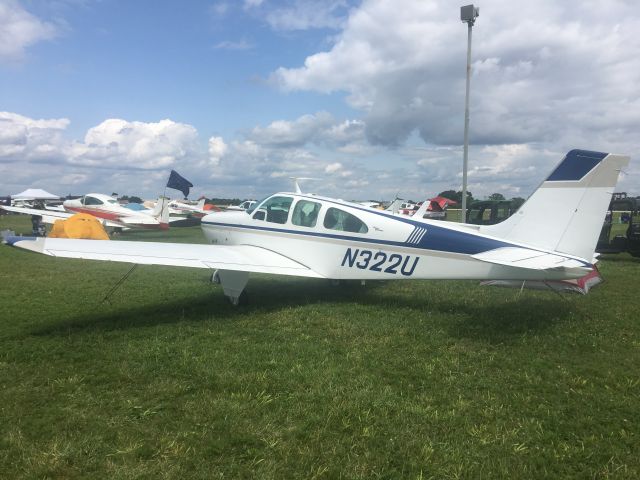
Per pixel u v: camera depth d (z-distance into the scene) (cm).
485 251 606
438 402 367
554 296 790
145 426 322
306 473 270
